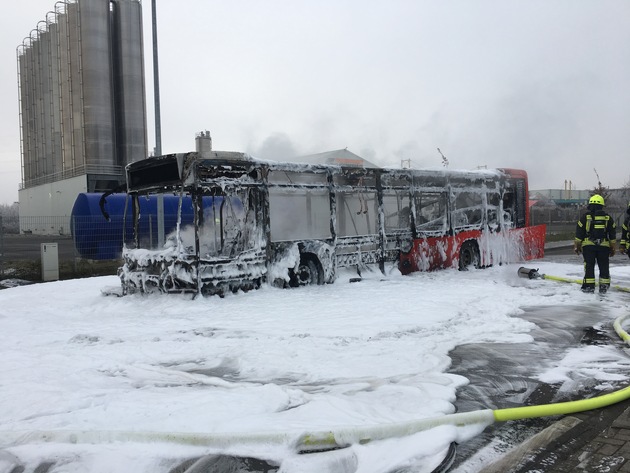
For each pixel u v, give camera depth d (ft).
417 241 45.88
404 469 11.18
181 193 32.19
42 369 18.71
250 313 28.86
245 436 12.09
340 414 13.89
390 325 24.86
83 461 11.54
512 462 11.66
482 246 51.06
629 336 22.07
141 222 38.70
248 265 34.45
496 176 53.21
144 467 11.30
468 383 17.06
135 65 170.81
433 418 13.12
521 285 38.68
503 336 23.25
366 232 43.09
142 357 20.51
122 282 35.65
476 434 13.12
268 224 35.86
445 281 40.83
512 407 14.96
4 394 15.85
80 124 171.83
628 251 34.68
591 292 34.78
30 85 209.77
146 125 176.86
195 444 12.01
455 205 49.73
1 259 56.29
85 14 164.25
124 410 14.33
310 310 29.25
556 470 11.25
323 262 38.55
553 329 24.76
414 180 46.26
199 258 31.99
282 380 17.47
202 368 19.13
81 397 15.60
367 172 42.52
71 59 172.24
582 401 14.55
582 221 35.27
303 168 38.09
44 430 12.64
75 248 64.34
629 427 13.37
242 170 34.71
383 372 17.90
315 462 11.46
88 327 26.99
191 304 31.14
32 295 40.27
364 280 41.39
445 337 22.80
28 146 217.36
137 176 35.73
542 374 17.87
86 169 161.99
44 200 178.09
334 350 20.63
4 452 11.88
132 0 169.68
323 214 39.75
